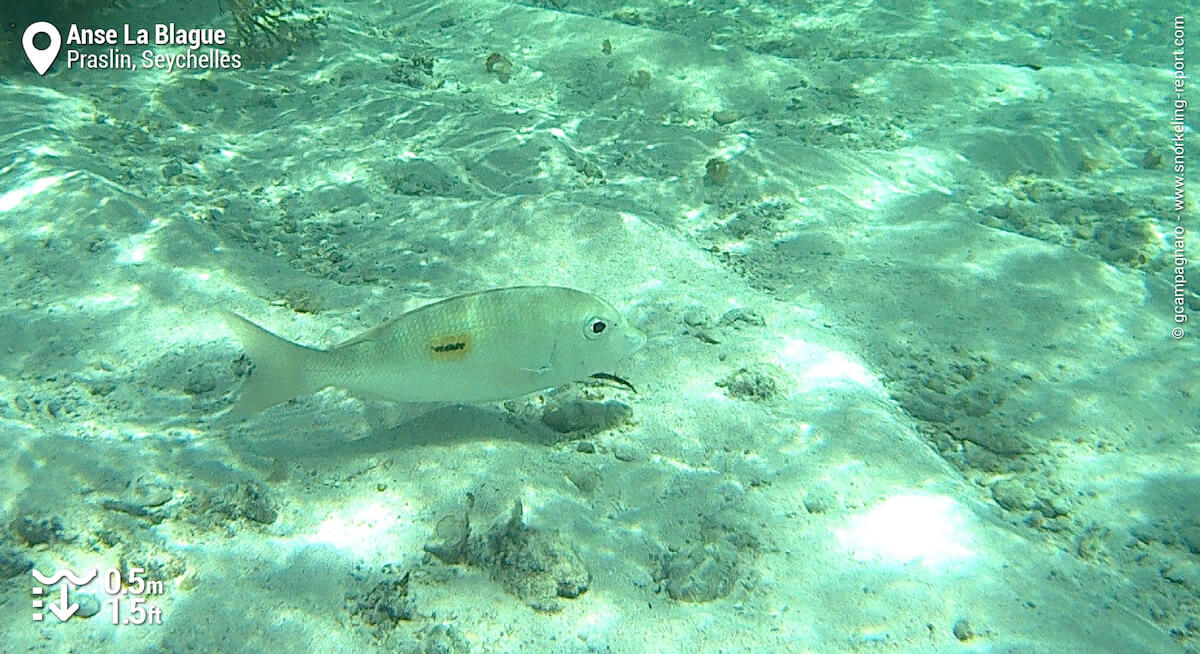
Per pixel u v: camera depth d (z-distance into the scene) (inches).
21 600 19.9
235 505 22.8
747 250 39.5
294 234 38.6
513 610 21.1
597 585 21.9
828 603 21.7
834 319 34.2
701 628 21.0
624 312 33.4
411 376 22.3
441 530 22.2
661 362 30.4
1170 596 23.5
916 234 40.8
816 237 40.4
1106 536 25.4
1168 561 24.6
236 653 19.5
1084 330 34.7
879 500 24.8
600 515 23.9
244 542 22.0
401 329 21.9
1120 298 37.0
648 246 37.9
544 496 24.0
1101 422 29.9
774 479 25.4
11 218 34.5
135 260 33.0
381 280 35.0
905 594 22.0
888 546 23.4
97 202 35.5
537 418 27.4
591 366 23.4
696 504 24.4
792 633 21.0
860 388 30.0
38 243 33.4
